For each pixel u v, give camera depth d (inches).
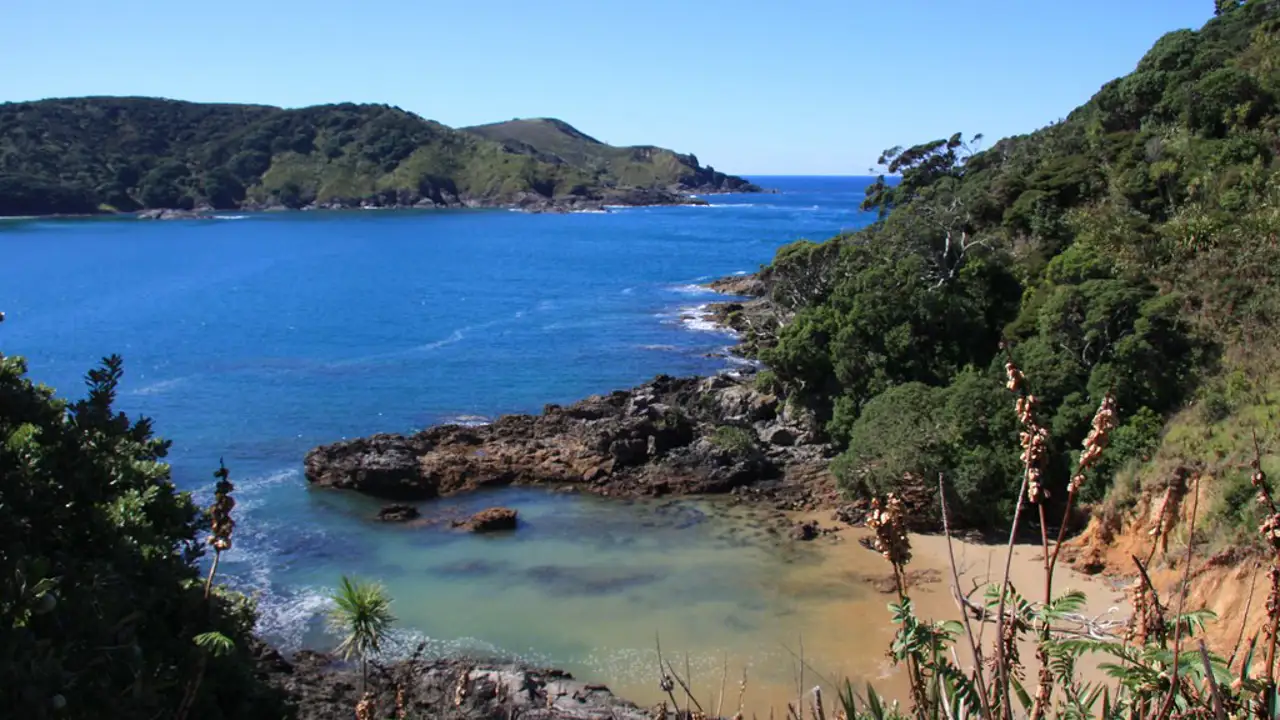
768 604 1259.8
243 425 2241.6
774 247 6825.8
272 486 1796.3
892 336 1930.4
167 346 3198.8
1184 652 219.5
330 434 2176.4
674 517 1621.6
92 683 449.7
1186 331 1612.9
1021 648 814.5
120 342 3260.3
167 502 738.8
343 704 964.0
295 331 3508.9
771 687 1042.7
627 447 1868.8
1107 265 1875.0
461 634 1195.9
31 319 3690.9
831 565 1384.1
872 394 1900.8
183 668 560.4
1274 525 219.3
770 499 1704.0
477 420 2290.8
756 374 2411.4
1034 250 2276.1
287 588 1341.0
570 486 1790.1
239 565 1424.7
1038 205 2421.3
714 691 1033.5
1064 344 1664.6
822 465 1840.6
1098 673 617.0
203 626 617.6
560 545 1501.0
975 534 1451.8
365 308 4067.4
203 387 2618.1
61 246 6648.6
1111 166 2482.8
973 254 2206.0
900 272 2037.4
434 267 5654.5
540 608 1268.5
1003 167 3198.8
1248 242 1754.4
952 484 1472.7
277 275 5211.6
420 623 1227.2
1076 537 1368.1
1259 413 1219.9
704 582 1341.0
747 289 4387.3
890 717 268.8
